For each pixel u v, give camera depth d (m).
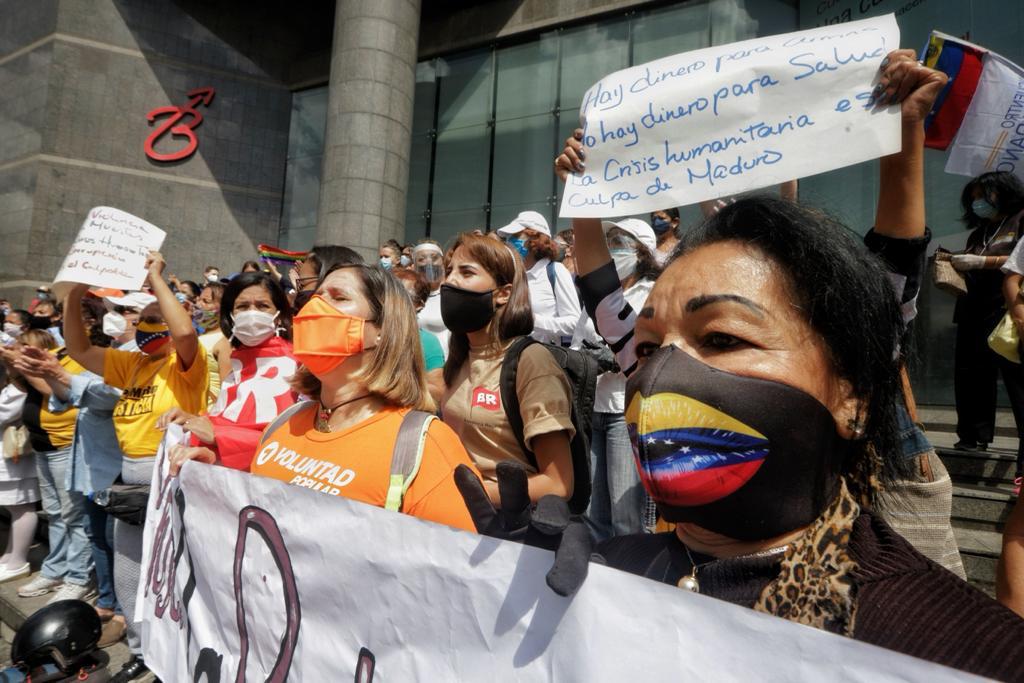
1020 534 1.31
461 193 11.60
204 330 5.23
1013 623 0.63
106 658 2.59
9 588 4.32
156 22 13.29
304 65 14.23
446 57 11.99
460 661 0.94
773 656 0.65
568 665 0.81
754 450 0.72
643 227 2.90
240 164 13.85
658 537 0.97
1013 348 2.16
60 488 4.08
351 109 9.69
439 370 2.37
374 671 1.06
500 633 0.89
